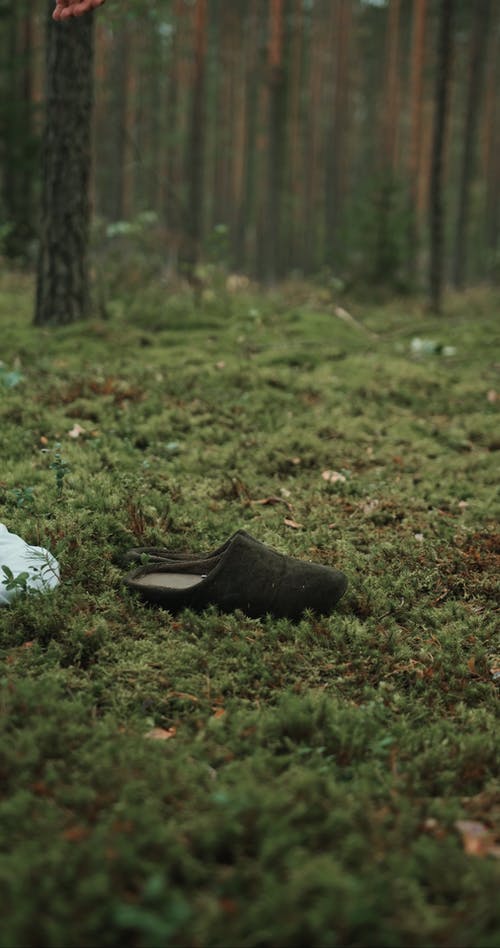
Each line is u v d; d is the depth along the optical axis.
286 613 3.62
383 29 30.59
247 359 7.72
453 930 1.89
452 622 3.73
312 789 2.37
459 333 9.84
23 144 13.66
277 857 2.08
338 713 2.88
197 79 17.94
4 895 1.89
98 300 9.01
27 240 13.07
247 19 28.83
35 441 5.37
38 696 2.77
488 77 29.19
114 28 7.97
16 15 15.41
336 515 4.75
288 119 27.25
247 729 2.76
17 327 8.19
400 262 13.05
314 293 12.05
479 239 31.09
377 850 2.15
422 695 3.16
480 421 6.58
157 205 24.61
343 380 7.30
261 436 5.90
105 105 20.39
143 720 2.79
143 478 4.94
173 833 2.12
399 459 5.73
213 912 1.87
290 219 29.59
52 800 2.26
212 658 3.24
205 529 4.43
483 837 2.26
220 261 11.02
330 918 1.87
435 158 11.13
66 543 3.94
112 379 6.57
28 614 3.37
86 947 1.79
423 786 2.54
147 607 3.70
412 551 4.35
